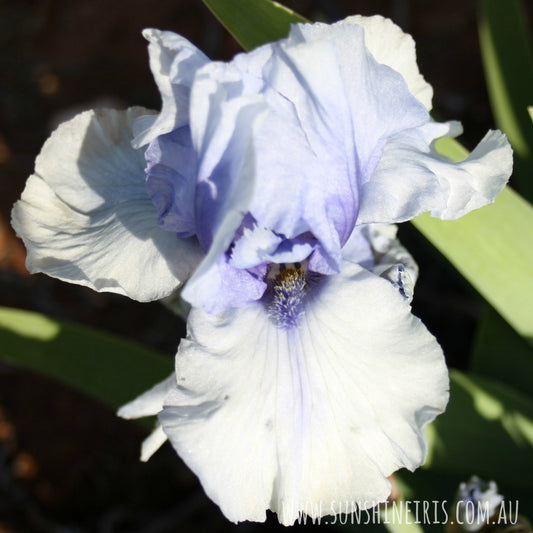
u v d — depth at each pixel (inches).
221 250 9.0
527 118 13.8
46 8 23.7
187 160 9.6
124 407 10.9
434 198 9.8
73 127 10.8
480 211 11.9
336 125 9.5
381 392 9.6
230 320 9.8
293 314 9.9
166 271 10.2
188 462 9.4
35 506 17.6
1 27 23.5
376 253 10.8
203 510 17.1
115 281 10.2
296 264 10.1
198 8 22.8
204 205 9.4
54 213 10.8
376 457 9.6
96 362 13.6
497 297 12.4
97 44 22.8
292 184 9.4
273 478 9.6
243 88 9.3
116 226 10.5
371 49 10.4
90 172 10.8
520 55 13.7
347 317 9.7
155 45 9.4
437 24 21.1
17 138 21.6
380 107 9.7
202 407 9.5
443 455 12.7
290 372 9.7
